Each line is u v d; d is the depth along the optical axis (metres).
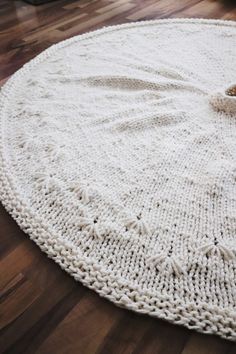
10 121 1.28
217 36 1.80
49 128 1.24
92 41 1.82
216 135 1.18
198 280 0.77
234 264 0.80
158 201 0.95
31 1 2.30
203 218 0.90
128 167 1.06
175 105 1.33
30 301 0.78
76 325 0.73
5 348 0.70
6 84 1.50
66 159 1.10
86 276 0.79
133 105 1.33
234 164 1.05
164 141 1.16
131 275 0.79
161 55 1.66
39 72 1.58
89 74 1.54
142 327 0.72
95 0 2.34
